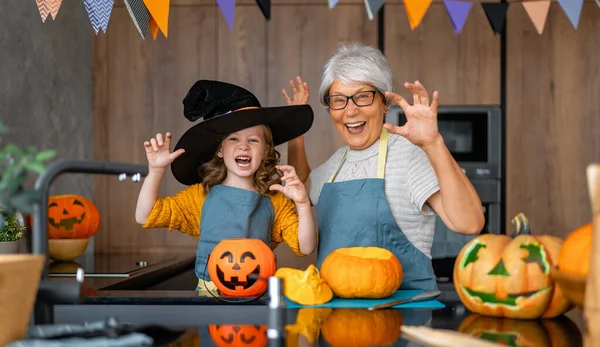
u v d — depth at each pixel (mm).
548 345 713
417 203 1357
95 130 3146
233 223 1391
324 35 3146
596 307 596
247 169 1403
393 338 748
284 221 1473
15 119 2160
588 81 3109
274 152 1486
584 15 3104
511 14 3117
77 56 2908
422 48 3133
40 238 775
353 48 1452
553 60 3117
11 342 642
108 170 802
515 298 845
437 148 1150
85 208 1985
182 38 3148
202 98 1424
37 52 2391
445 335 701
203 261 1394
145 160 3156
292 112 1423
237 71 3156
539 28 1722
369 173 1437
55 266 1843
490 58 3123
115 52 3145
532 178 3125
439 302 1020
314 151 3139
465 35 3127
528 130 3125
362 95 1405
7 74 2090
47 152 645
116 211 3135
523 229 906
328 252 1403
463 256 900
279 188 1355
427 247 1405
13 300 636
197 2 3141
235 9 3145
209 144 1432
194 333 800
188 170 1513
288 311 946
